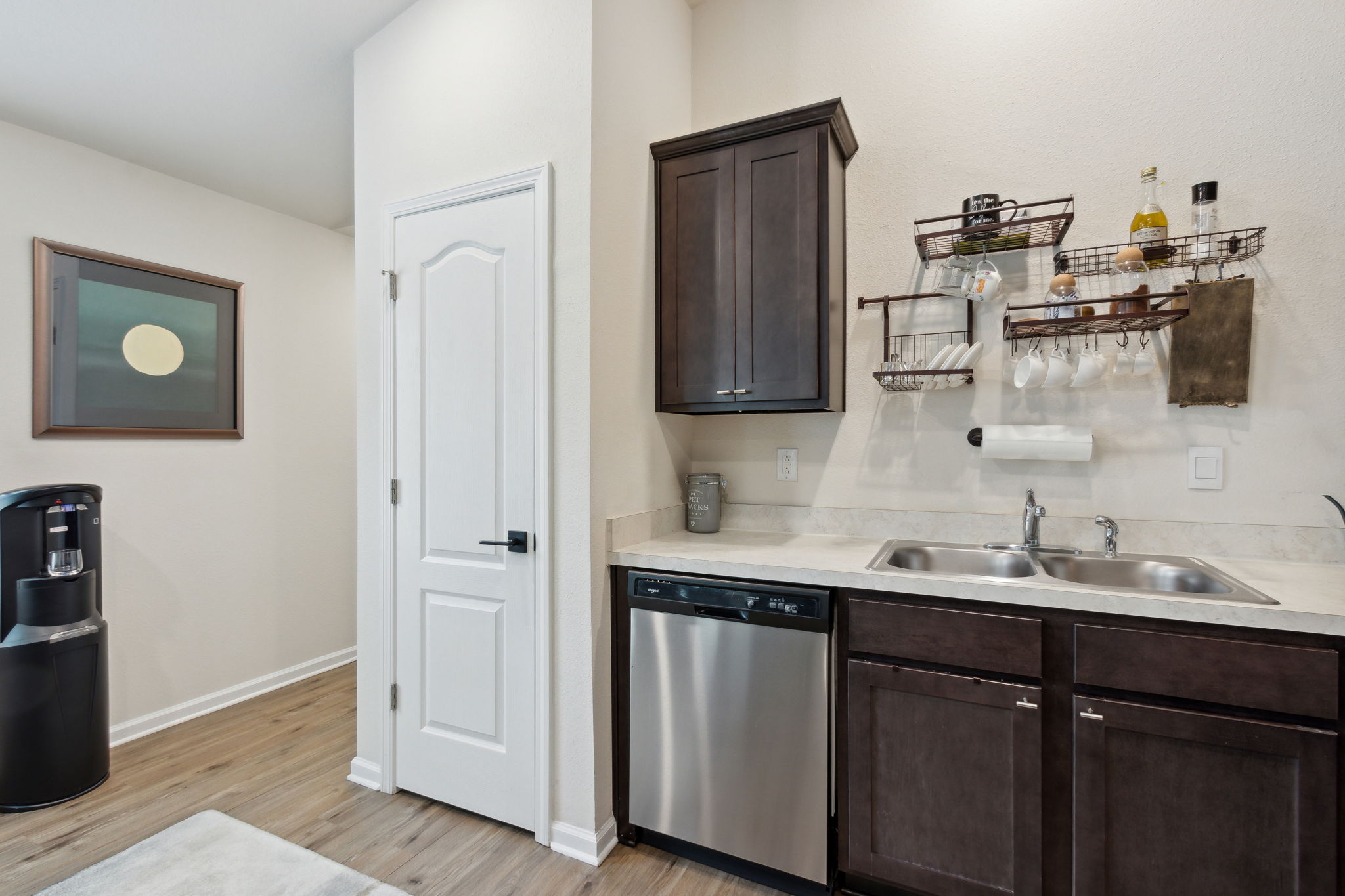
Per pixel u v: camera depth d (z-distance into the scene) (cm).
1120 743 132
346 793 211
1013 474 194
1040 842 138
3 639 199
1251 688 123
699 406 201
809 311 184
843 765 157
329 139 255
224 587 289
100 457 246
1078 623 136
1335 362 162
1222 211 171
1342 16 161
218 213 289
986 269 183
